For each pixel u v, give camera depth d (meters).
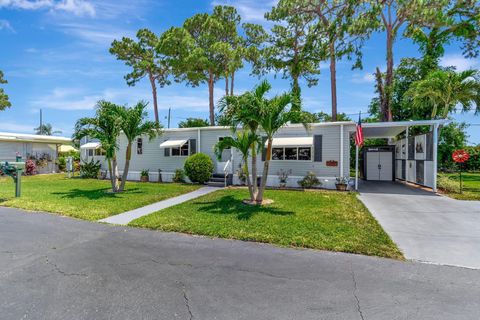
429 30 20.94
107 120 12.91
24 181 19.03
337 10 21.05
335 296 3.70
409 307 3.42
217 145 10.63
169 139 19.25
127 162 13.91
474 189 14.55
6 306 3.48
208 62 24.84
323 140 15.39
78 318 3.23
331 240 6.01
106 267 4.70
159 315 3.28
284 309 3.39
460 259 5.05
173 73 29.41
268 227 7.02
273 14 22.59
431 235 6.55
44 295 3.76
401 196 12.47
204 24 25.61
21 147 24.25
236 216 8.25
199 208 9.62
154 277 4.31
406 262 4.90
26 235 6.55
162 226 7.23
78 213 8.80
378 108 26.34
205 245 5.85
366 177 20.92
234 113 10.04
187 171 16.73
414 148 16.52
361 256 5.19
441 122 13.37
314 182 15.13
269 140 10.09
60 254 5.30
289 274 4.40
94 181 19.16
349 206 9.96
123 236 6.50
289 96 9.60
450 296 3.70
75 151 30.41
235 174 17.06
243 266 4.73
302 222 7.52
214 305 3.50
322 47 22.95
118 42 29.08
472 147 27.14
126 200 11.25
